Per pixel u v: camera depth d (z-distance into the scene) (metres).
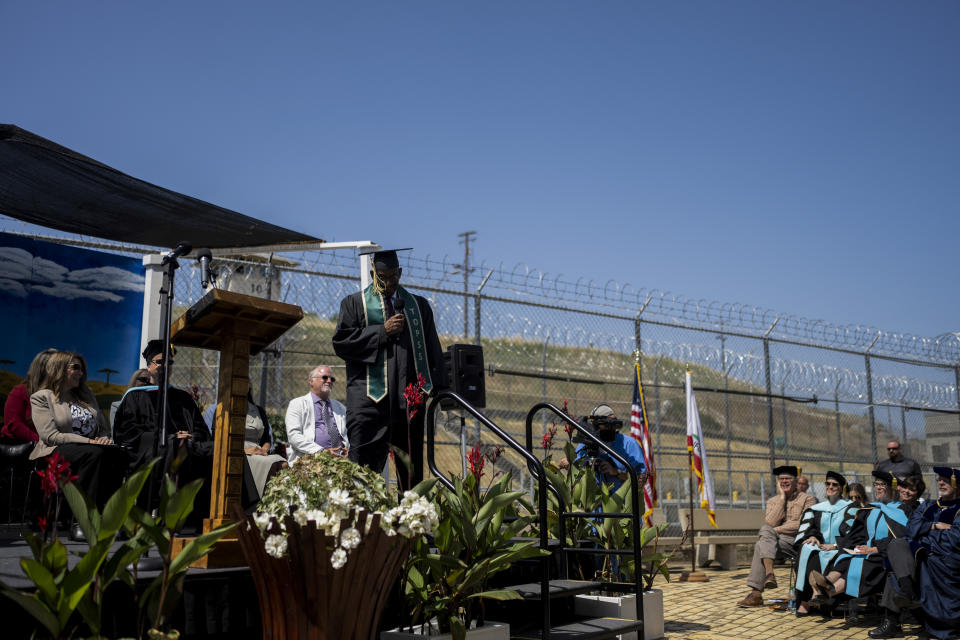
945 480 7.85
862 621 8.36
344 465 3.74
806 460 14.27
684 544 12.20
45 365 5.78
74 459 5.18
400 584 4.16
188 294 9.29
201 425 5.80
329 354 9.92
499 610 5.18
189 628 3.66
